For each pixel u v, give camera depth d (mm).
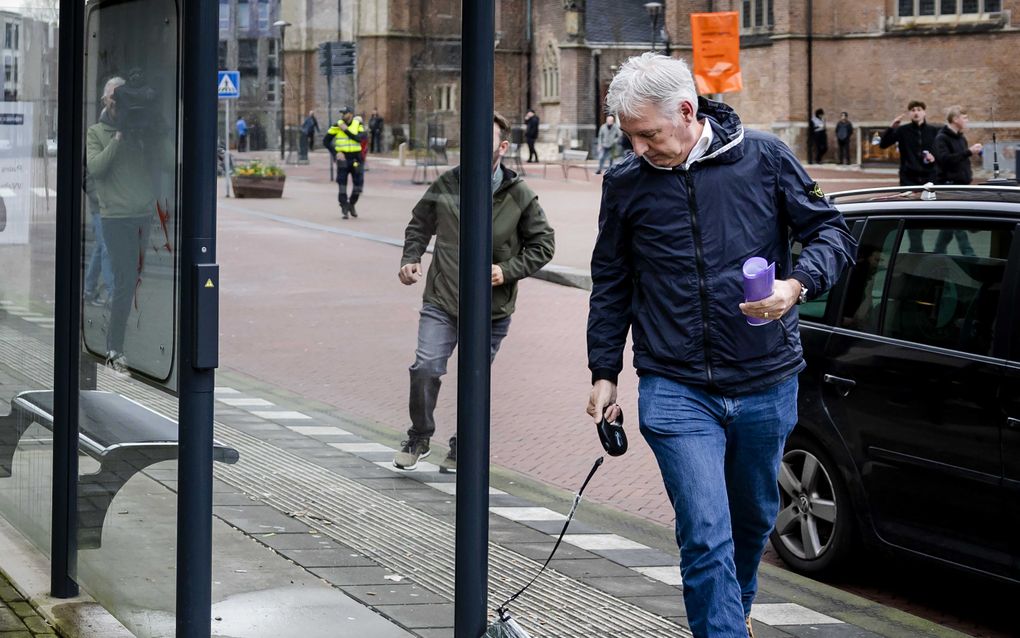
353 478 4117
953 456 5230
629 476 7934
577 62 58281
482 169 3582
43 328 5086
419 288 3881
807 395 5840
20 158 5289
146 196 4035
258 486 4270
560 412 9766
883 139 23625
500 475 7816
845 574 6074
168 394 3941
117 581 4336
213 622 4223
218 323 3617
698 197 3760
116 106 4277
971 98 46562
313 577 4113
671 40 56969
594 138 58812
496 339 6262
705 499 3686
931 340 5434
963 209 5527
